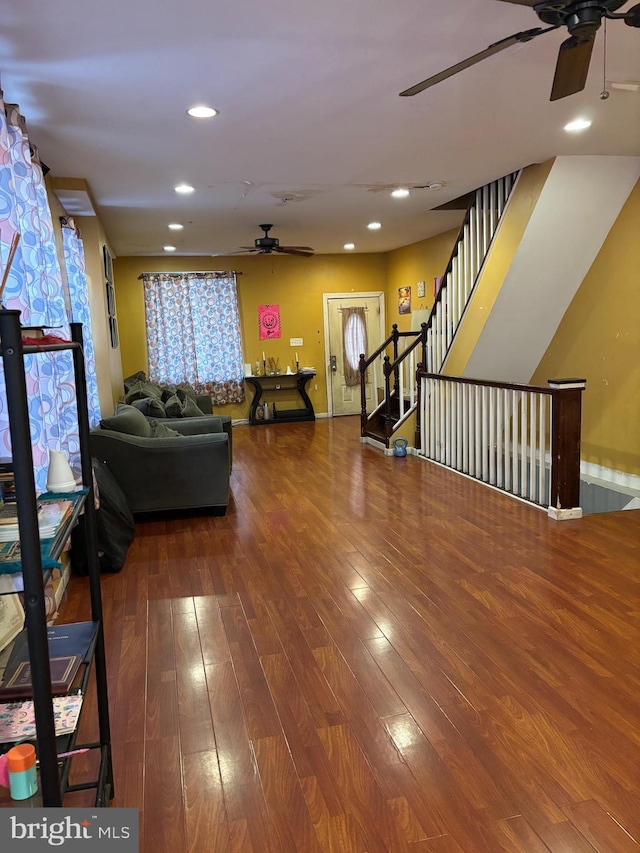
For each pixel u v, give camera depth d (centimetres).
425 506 473
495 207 556
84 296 461
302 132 371
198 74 282
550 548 374
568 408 416
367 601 315
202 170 446
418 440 664
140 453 456
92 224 543
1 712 147
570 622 283
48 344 138
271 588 337
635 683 235
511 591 318
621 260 511
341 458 672
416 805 179
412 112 345
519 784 186
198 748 208
